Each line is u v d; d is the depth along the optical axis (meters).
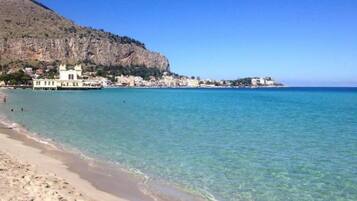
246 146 31.53
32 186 16.36
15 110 71.75
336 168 23.78
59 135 37.94
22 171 19.48
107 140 34.69
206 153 28.31
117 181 20.09
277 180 20.94
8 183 16.58
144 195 17.77
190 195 18.09
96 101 111.62
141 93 198.62
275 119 58.53
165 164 24.53
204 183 20.20
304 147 31.36
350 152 29.17
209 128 44.91
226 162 25.20
